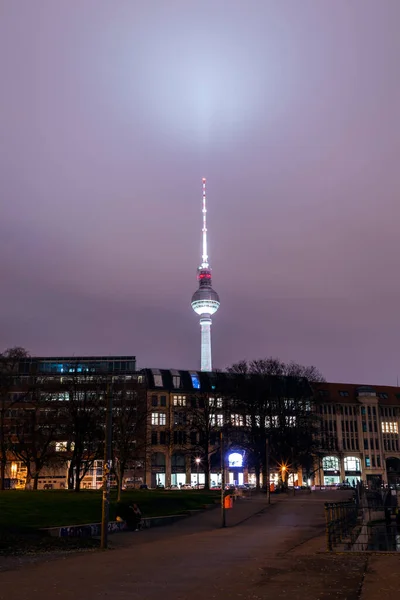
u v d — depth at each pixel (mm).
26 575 18625
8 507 40625
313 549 26797
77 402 78812
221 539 33000
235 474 135375
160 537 34906
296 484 141000
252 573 18906
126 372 138500
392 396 170500
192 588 16172
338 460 152875
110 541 32188
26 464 83500
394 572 18812
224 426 104125
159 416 133250
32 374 88062
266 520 48000
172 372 141750
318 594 15227
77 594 15250
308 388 107625
